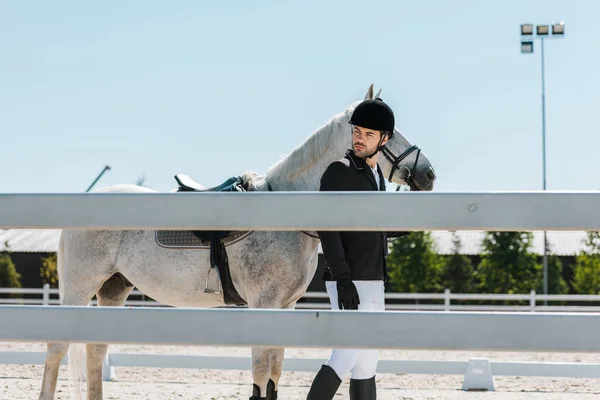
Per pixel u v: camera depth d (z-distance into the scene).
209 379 12.41
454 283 46.44
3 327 2.82
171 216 2.81
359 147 4.79
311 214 2.78
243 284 6.46
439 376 13.20
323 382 4.33
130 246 7.12
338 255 4.30
